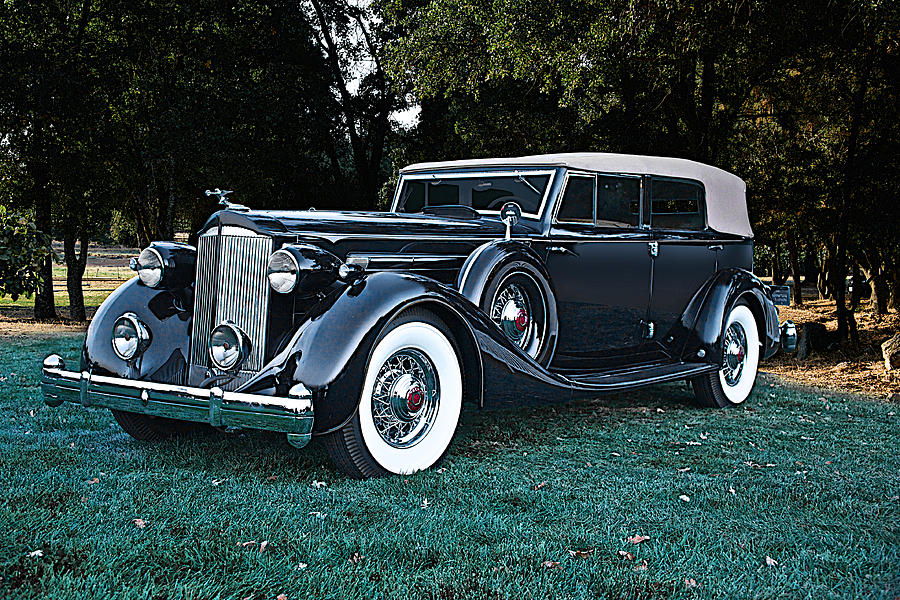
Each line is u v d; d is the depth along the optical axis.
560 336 5.61
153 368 4.65
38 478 4.11
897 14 9.48
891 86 11.23
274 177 20.55
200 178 19.52
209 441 5.09
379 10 18.42
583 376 5.42
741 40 11.29
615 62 11.38
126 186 21.48
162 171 20.89
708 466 4.71
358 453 4.19
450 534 3.42
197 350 4.65
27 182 20.88
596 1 10.52
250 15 19.73
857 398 7.38
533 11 11.45
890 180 11.52
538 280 5.21
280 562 3.06
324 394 3.91
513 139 16.70
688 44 10.97
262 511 3.67
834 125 13.28
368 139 23.16
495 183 5.95
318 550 3.20
